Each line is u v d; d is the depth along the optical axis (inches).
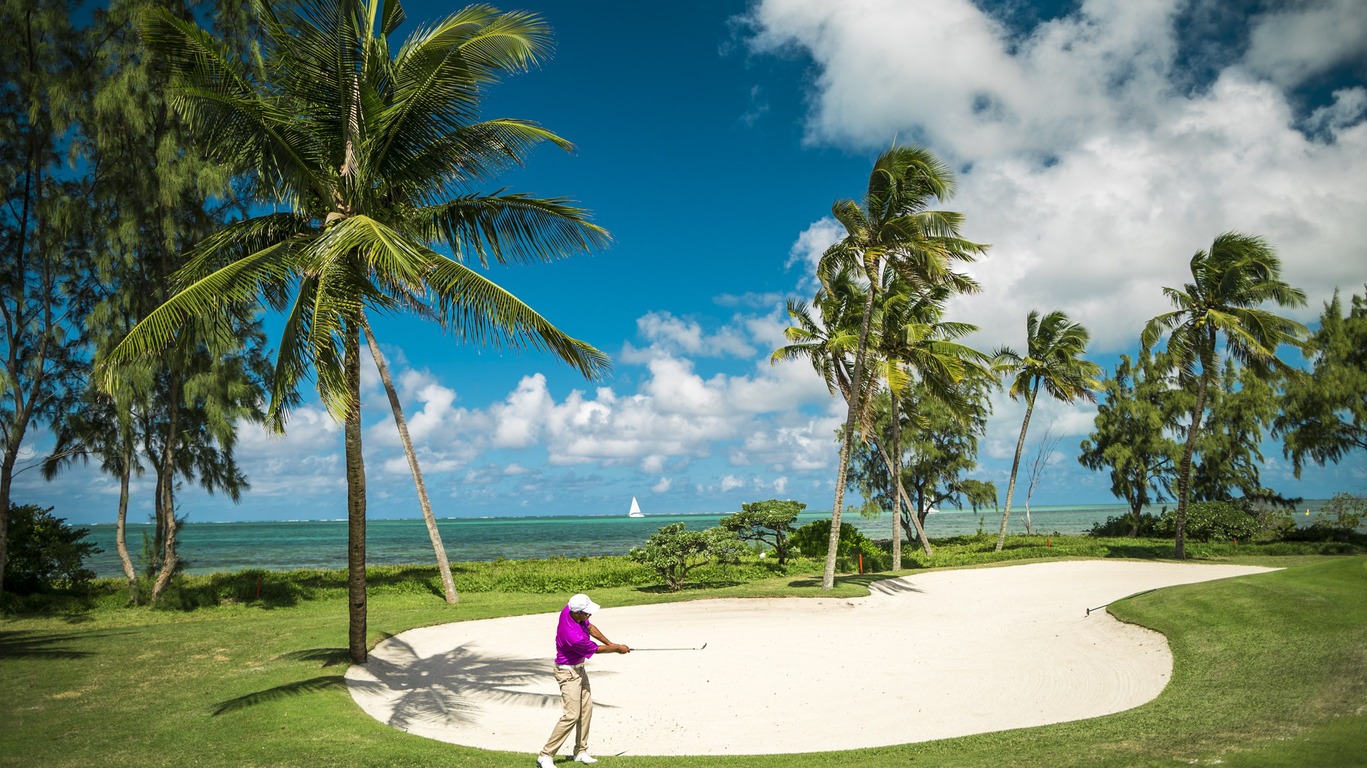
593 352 434.0
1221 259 1192.2
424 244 475.2
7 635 657.0
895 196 875.4
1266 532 1472.7
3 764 312.8
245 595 947.3
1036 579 993.5
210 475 982.4
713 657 582.2
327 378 382.9
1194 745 266.1
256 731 358.6
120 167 871.1
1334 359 1391.5
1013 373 1462.8
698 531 967.0
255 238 489.1
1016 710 418.6
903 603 846.5
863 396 1021.2
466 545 2947.8
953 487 1846.7
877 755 316.8
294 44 433.1
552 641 628.4
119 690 443.8
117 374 403.9
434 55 455.8
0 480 815.1
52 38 844.0
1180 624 538.6
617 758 333.7
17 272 856.3
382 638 609.3
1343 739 245.0
